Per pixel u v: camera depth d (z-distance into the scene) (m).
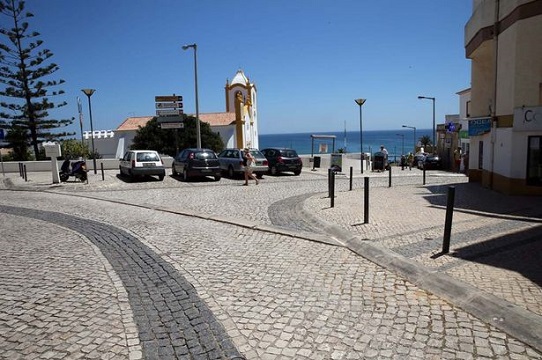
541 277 4.91
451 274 5.09
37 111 38.81
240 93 53.72
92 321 4.08
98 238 7.72
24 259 6.36
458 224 8.15
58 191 16.08
